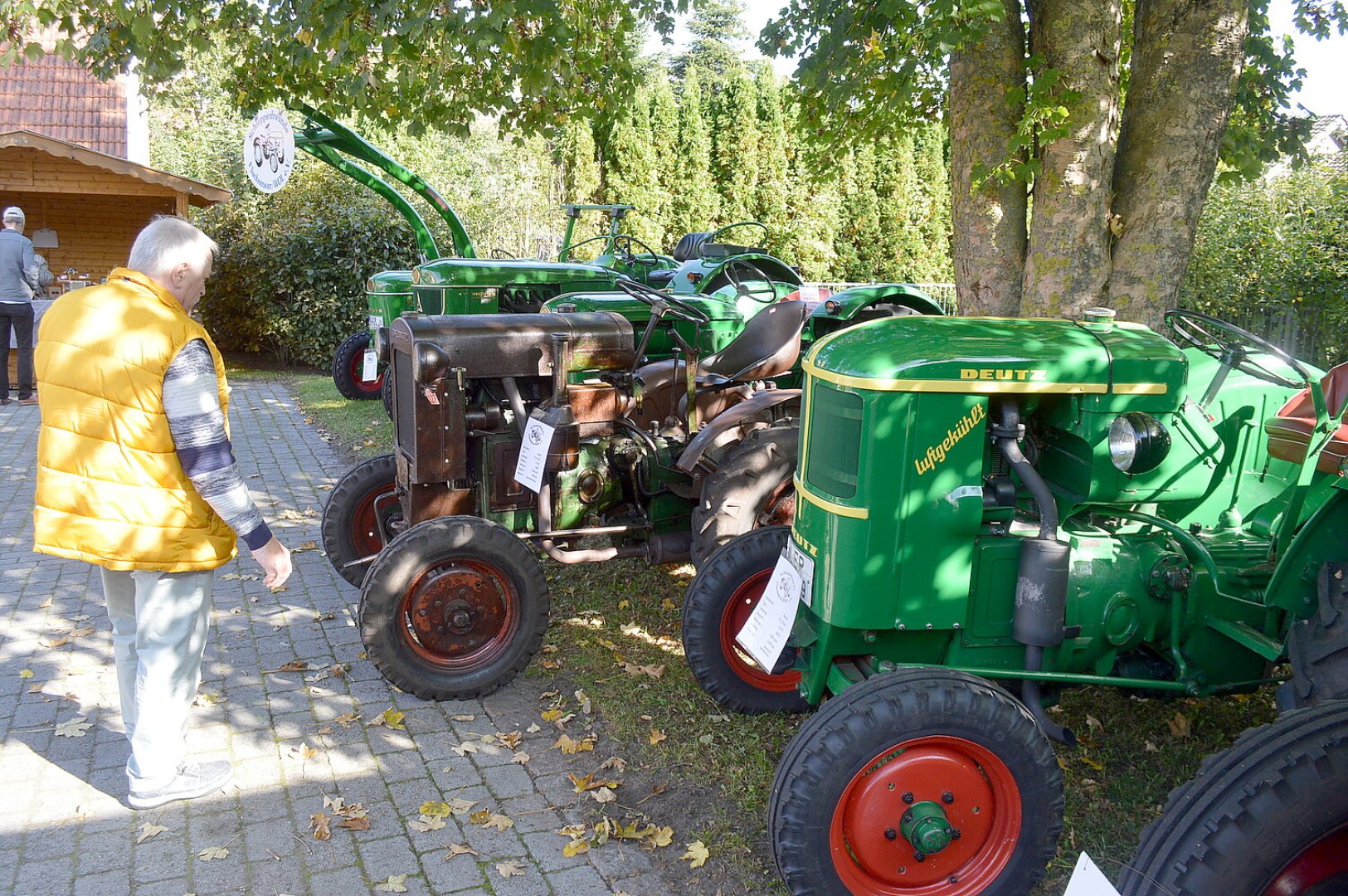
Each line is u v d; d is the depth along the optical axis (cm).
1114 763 323
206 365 268
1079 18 427
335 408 960
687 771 318
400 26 501
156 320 261
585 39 714
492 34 499
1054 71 414
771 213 1914
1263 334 846
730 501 379
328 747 331
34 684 375
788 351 455
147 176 1067
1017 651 269
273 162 701
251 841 278
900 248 1997
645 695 370
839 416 256
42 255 1347
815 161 673
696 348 431
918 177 2048
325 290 1184
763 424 427
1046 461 278
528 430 386
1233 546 285
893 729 225
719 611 340
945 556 253
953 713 228
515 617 369
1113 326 274
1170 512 298
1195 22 426
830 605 257
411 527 389
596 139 1839
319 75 677
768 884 262
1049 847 239
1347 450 254
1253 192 861
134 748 292
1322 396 263
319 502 644
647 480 424
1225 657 281
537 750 333
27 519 591
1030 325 271
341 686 378
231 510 272
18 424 867
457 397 379
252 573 504
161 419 264
